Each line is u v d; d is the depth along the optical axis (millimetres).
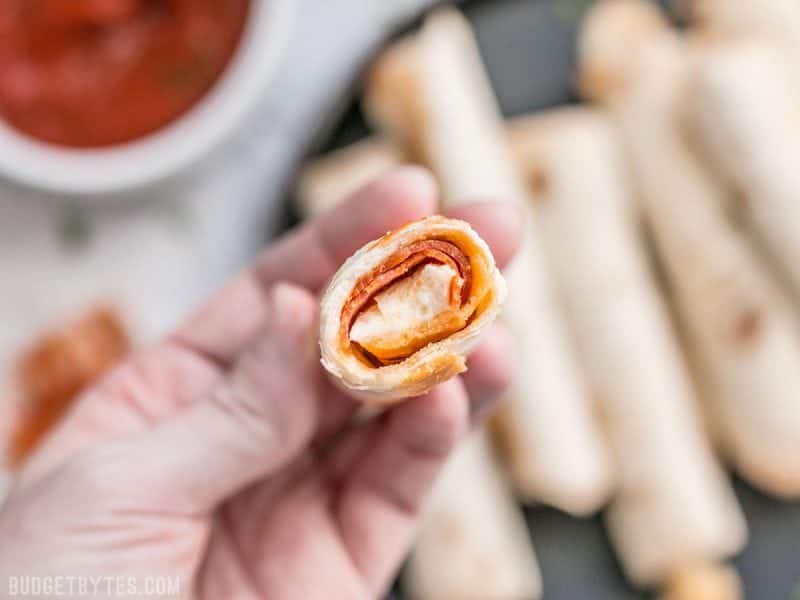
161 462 225
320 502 257
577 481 333
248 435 224
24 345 326
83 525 223
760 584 339
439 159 329
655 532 338
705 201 341
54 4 302
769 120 332
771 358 337
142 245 330
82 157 302
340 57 332
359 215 244
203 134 303
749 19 341
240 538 252
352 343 200
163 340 267
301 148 316
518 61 337
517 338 333
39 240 327
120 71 307
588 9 336
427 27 327
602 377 347
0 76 303
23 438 325
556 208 343
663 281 354
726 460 349
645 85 339
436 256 200
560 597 337
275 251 260
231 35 308
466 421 245
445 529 330
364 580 256
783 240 333
